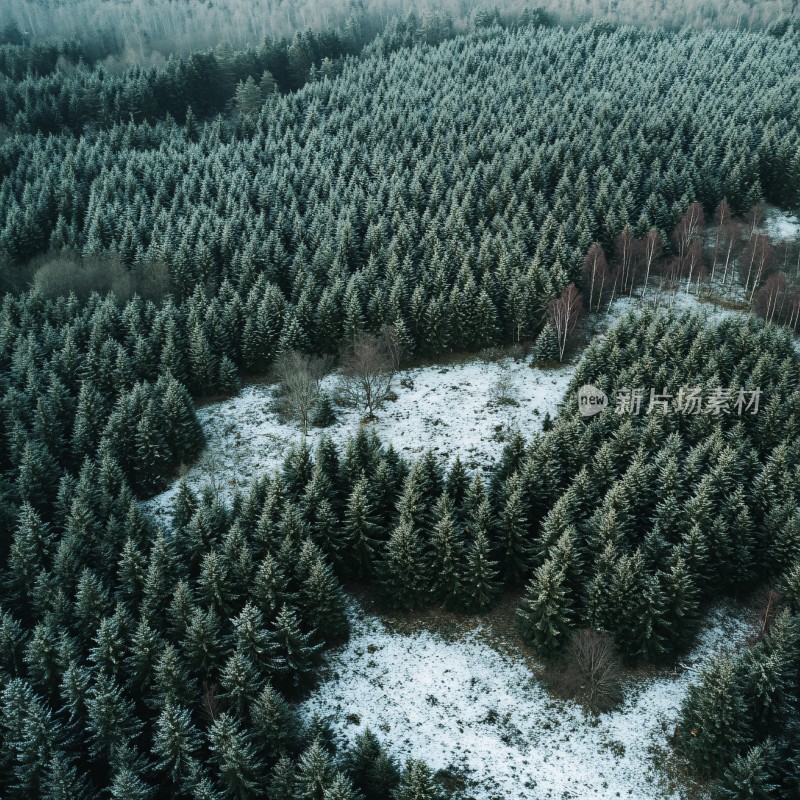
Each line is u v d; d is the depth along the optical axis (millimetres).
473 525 53938
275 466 69312
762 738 42531
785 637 42594
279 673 47031
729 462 56500
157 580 48969
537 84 153875
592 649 46656
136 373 76438
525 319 85000
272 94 155500
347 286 86062
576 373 73062
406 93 148250
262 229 99125
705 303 93250
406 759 44531
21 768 39562
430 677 50156
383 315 84812
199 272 92938
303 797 38562
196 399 80250
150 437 66438
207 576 49312
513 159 112438
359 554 55719
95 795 39688
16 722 40375
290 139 129875
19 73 167500
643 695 48375
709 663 50188
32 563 52500
